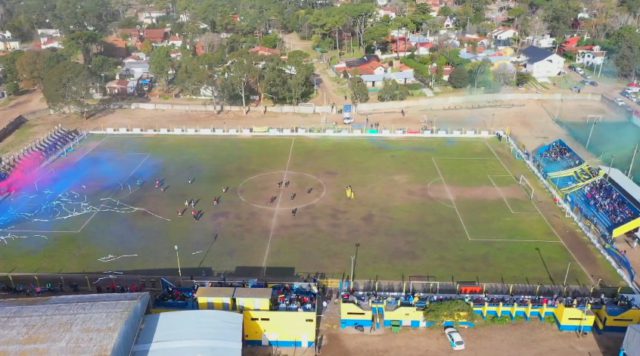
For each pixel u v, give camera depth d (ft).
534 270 268.21
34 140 445.78
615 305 234.38
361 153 421.59
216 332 196.54
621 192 330.34
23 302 198.39
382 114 517.14
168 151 427.33
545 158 398.21
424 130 464.24
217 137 459.32
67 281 257.75
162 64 583.58
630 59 616.80
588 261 276.62
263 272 265.75
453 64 633.20
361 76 605.31
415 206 334.24
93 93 569.23
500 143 442.50
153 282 256.11
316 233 302.86
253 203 337.72
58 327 181.16
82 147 435.12
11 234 301.22
